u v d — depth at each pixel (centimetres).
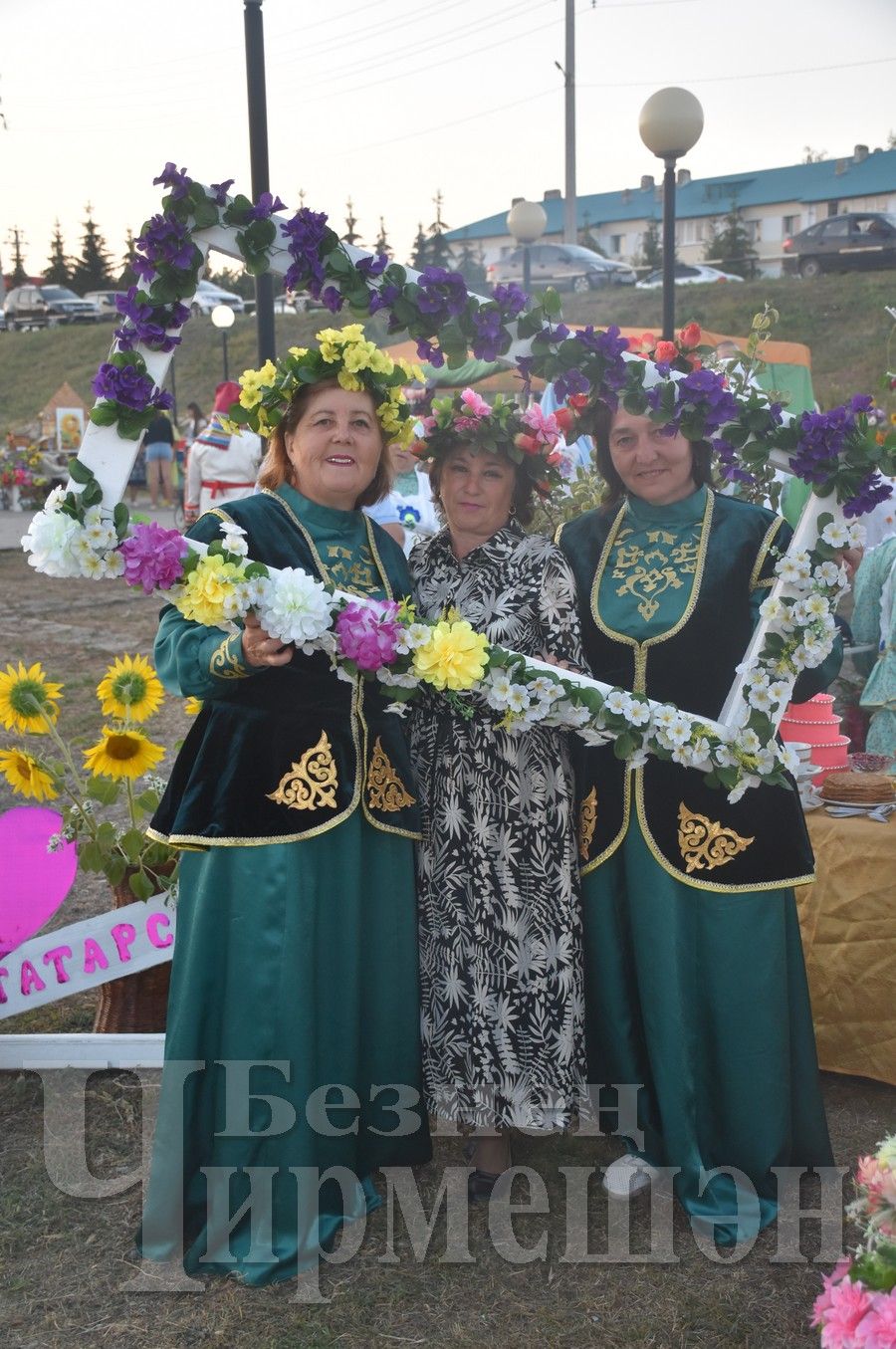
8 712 375
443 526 319
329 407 291
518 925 295
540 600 300
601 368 295
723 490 409
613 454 308
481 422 300
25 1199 307
